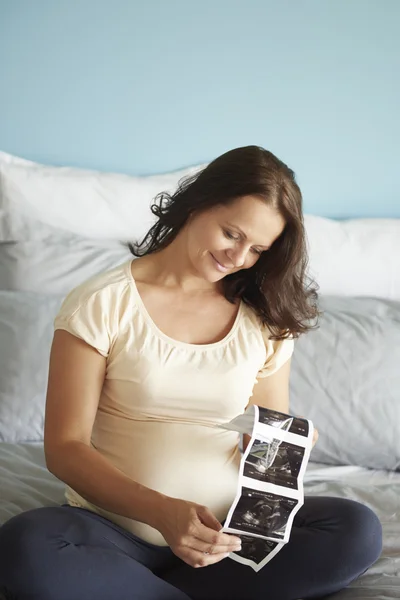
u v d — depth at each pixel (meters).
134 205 2.49
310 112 2.61
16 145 2.57
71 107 2.56
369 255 2.53
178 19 2.54
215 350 1.49
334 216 2.66
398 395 2.12
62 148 2.58
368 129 2.63
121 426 1.46
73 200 2.44
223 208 1.41
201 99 2.58
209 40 2.55
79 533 1.33
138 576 1.32
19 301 2.12
